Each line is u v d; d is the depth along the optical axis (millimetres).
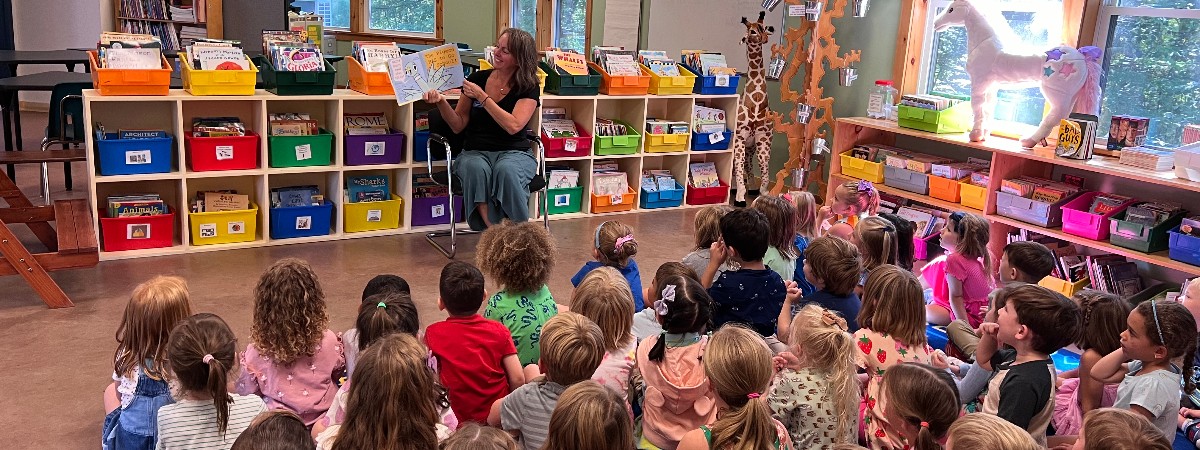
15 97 6590
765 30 6465
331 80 5172
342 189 5414
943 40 5922
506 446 1817
